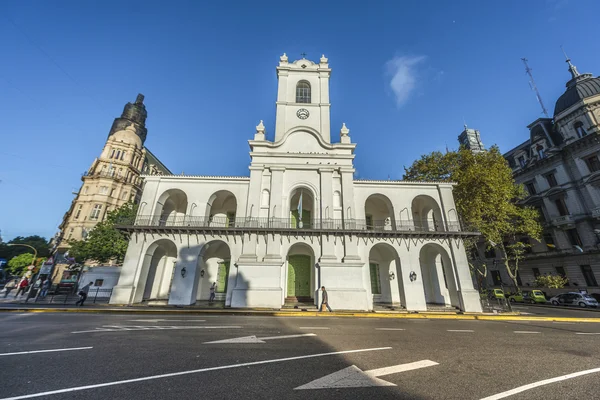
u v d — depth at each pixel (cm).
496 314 1689
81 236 4394
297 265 2247
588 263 2791
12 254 6206
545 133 3353
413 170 3138
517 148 3878
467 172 2459
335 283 1823
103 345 697
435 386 459
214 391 423
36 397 391
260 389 434
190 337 827
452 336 938
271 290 1783
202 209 2094
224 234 1948
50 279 2291
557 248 3091
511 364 594
